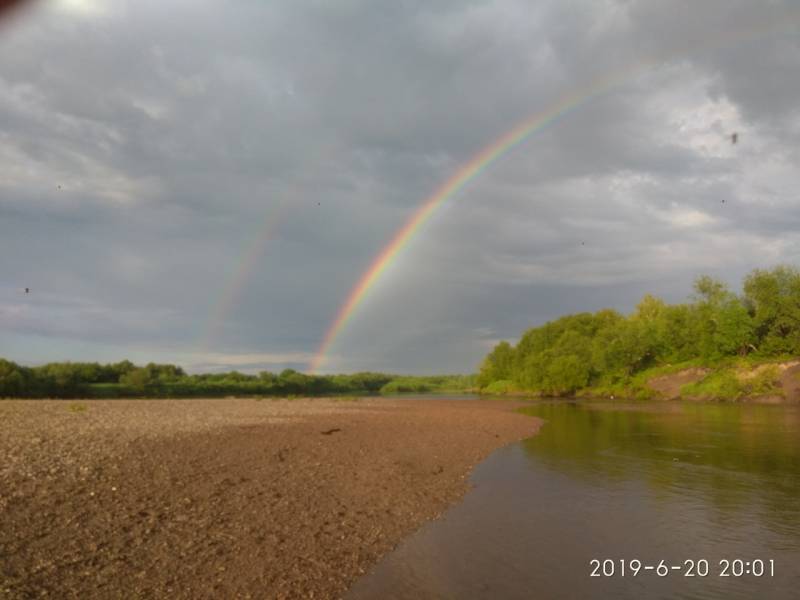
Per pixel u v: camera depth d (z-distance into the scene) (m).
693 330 107.81
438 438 38.50
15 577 10.85
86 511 14.80
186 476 19.59
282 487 20.05
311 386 188.00
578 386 125.94
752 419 57.44
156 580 11.85
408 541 16.48
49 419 35.19
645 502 21.45
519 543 16.47
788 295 92.88
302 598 12.02
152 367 158.12
